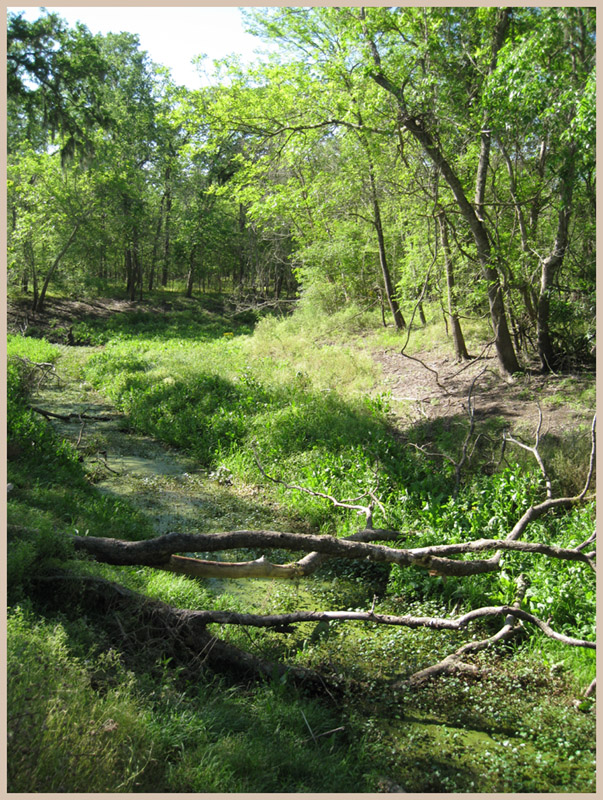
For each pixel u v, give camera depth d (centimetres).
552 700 510
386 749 443
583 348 1320
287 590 704
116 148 3475
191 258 4325
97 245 3512
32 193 3047
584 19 1026
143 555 569
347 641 596
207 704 450
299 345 2048
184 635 523
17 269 3036
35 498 753
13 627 436
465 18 1230
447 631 620
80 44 2248
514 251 1290
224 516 894
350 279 2438
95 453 1179
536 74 984
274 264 4078
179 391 1523
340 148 1741
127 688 421
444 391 1351
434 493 895
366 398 1302
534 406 1163
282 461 1070
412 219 1634
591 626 564
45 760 340
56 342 2769
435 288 1641
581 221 1320
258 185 1853
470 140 1283
